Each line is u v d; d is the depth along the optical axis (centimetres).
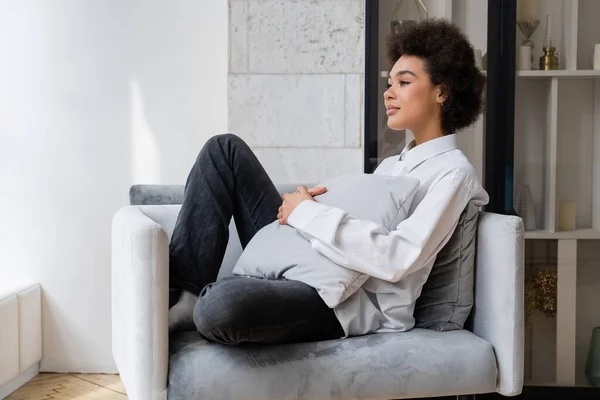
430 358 174
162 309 166
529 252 279
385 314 184
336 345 173
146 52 313
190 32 313
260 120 287
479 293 189
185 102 314
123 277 190
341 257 174
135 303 165
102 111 315
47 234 317
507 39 279
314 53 286
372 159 287
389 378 172
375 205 187
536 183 280
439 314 190
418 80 208
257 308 164
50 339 318
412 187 190
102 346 318
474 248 191
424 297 194
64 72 314
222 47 313
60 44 313
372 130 286
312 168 288
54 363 318
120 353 200
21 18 312
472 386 176
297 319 171
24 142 315
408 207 189
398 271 175
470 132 283
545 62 279
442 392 176
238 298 162
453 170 186
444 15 283
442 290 191
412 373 173
